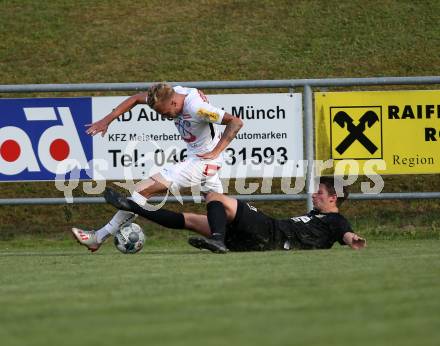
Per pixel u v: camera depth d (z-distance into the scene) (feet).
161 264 80.64
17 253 107.65
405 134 116.37
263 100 117.08
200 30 180.75
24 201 118.62
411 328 44.73
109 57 172.76
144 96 98.02
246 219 92.73
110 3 194.59
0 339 44.88
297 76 163.73
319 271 70.54
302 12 184.85
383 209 135.03
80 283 67.21
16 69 170.19
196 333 45.03
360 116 116.26
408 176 141.18
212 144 96.53
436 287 59.93
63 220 136.77
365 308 51.57
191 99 94.17
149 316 50.88
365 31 177.78
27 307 55.47
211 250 90.02
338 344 40.91
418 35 176.04
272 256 85.40
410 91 116.06
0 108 117.29
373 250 92.07
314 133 118.21
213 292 59.77
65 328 47.60
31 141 117.39
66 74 167.73
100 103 117.39
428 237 119.55
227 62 168.66
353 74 164.35
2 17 189.16
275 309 52.13
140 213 94.73
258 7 188.14
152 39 178.40
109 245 117.50
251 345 41.11
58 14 189.98
